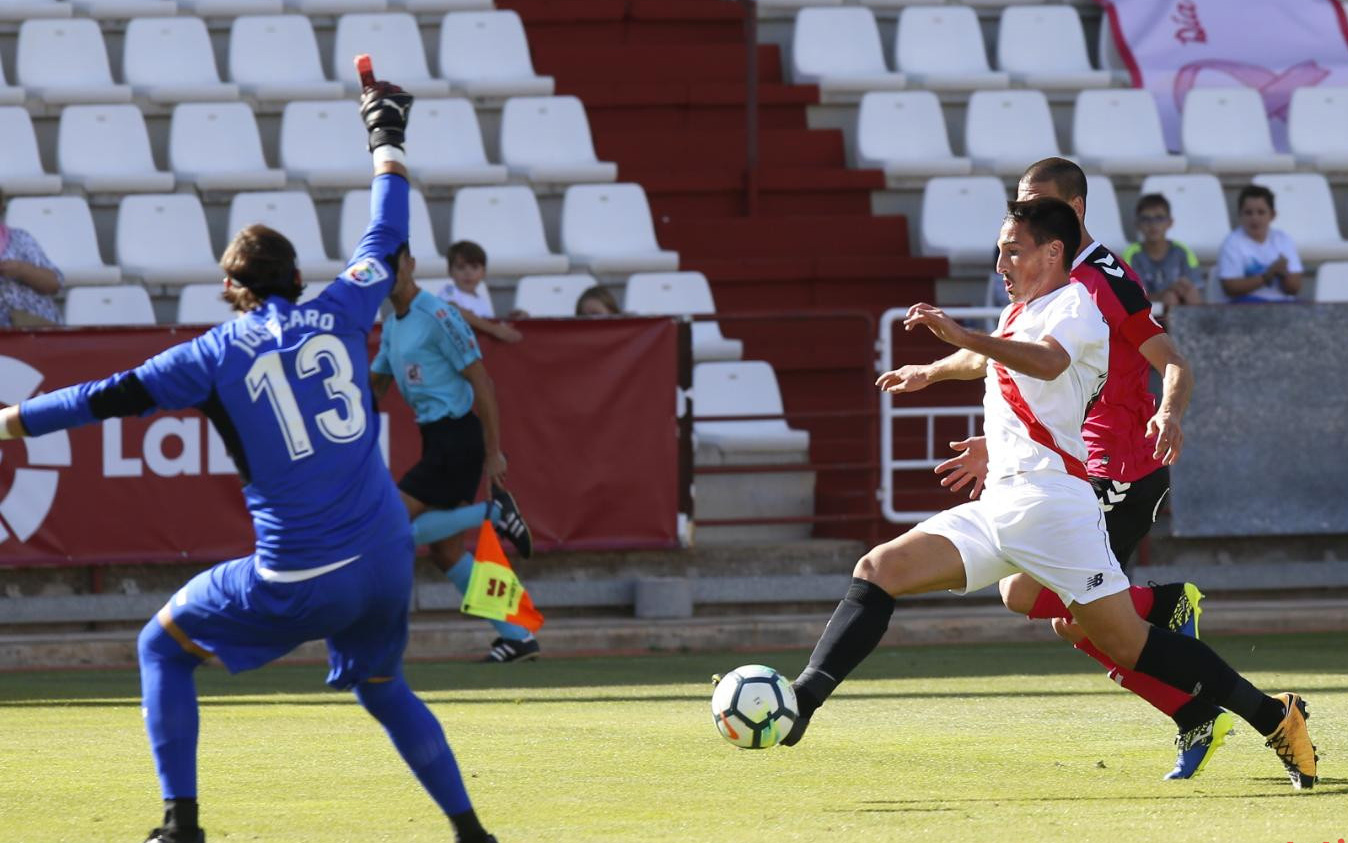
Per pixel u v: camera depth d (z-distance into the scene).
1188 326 39.62
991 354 18.11
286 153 50.59
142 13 54.09
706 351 45.03
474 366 33.38
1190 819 17.81
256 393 15.38
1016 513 19.05
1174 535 39.69
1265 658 34.75
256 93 51.91
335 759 22.95
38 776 21.69
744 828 17.53
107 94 50.75
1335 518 40.09
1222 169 53.06
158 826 17.72
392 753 23.47
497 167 49.72
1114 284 21.14
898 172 52.03
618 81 55.56
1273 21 58.06
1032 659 35.19
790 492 42.56
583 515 37.88
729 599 39.69
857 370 48.12
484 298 42.41
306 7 55.44
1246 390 39.78
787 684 18.70
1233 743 23.92
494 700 29.69
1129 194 52.53
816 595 40.12
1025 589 21.16
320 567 15.45
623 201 49.47
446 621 38.50
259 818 18.56
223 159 50.00
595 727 26.02
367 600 15.69
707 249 50.47
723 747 23.83
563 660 36.00
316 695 30.39
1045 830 17.14
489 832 17.34
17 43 52.97
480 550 32.97
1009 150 53.44
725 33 57.72
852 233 51.19
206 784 20.94
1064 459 19.09
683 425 38.28
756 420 41.78
